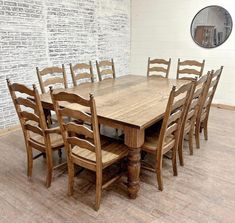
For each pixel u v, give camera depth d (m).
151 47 5.59
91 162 1.93
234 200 2.09
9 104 3.66
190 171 2.54
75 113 1.83
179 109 2.30
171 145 2.29
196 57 5.00
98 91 2.83
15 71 3.66
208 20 4.68
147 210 1.97
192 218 1.89
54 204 2.05
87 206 2.02
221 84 4.78
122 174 2.27
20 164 2.71
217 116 4.25
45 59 4.06
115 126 1.97
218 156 2.85
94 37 4.92
